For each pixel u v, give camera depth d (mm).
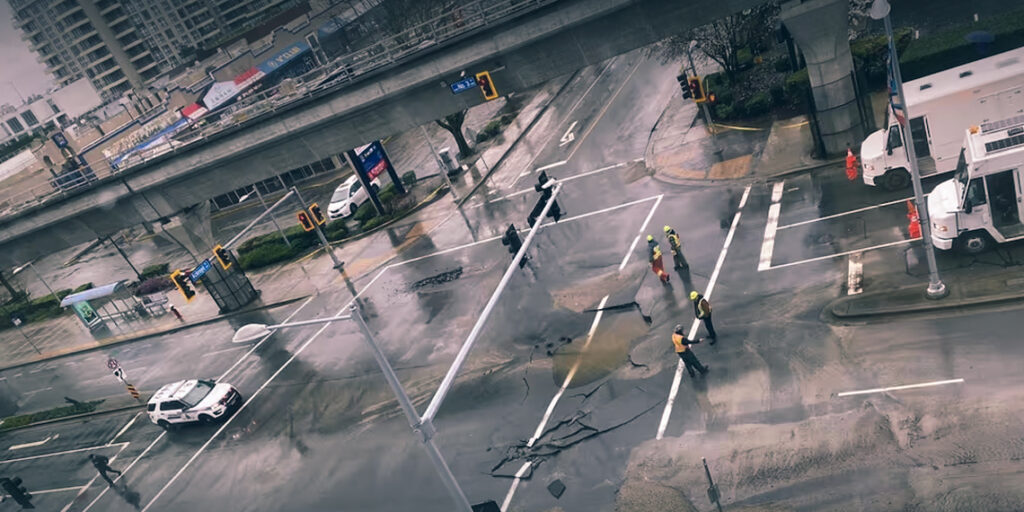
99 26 140375
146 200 43812
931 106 23812
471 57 33031
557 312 27234
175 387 30812
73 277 61875
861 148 27281
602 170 38156
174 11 142500
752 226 27500
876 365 18688
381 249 40656
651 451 18906
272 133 38594
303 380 30438
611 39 30859
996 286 19375
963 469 15055
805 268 23750
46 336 50094
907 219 24031
